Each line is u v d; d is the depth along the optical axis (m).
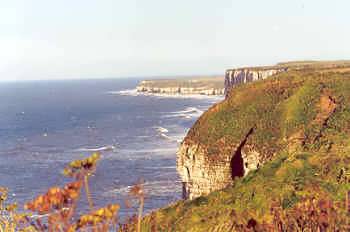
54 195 4.62
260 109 65.25
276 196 21.22
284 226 10.69
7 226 6.04
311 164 26.62
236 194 25.61
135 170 92.31
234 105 68.06
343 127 50.59
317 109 58.81
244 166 57.75
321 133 50.72
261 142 57.53
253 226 12.72
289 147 52.25
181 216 25.81
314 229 9.91
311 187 21.38
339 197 19.81
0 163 106.25
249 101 67.94
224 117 66.06
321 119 56.31
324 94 61.44
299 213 10.44
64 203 4.67
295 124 57.47
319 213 10.05
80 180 4.86
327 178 23.64
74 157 110.19
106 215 4.76
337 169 24.64
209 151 61.31
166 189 76.25
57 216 4.64
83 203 66.12
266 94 68.56
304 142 52.09
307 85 65.25
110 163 100.38
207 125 65.19
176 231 23.91
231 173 59.16
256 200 22.09
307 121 57.31
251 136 59.12
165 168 93.75
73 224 4.64
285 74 76.12
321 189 20.62
